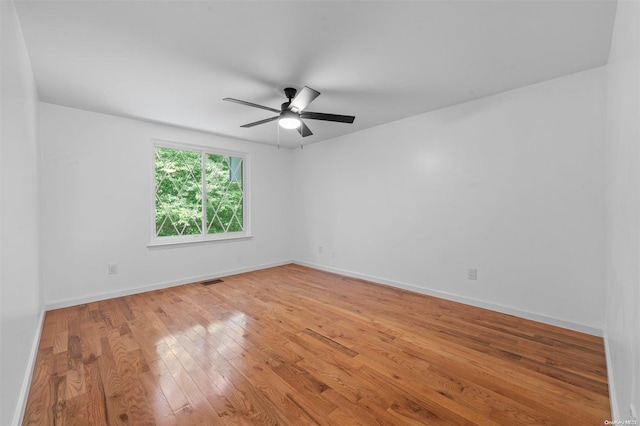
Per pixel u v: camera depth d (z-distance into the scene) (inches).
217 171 178.2
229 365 76.5
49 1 60.3
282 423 56.2
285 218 209.2
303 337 92.7
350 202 171.8
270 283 158.1
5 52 54.3
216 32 72.4
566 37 75.1
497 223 113.7
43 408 60.2
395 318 107.7
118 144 136.3
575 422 56.1
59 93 108.7
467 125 121.1
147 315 111.8
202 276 164.9
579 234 95.7
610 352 71.8
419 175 138.1
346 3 62.3
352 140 169.3
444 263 130.0
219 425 55.7
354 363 77.3
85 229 127.3
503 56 84.9
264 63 87.9
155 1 61.1
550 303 101.5
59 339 91.4
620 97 58.2
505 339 90.4
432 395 64.2
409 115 138.7
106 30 70.9
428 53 82.9
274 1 61.6
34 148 95.5
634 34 44.3
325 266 189.0
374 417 57.7
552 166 100.6
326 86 104.6
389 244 152.1
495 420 56.7
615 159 66.0
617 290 60.7
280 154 205.9
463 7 63.7
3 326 49.3
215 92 108.7
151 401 62.5
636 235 41.5
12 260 57.4
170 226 158.2
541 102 102.3
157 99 115.5
